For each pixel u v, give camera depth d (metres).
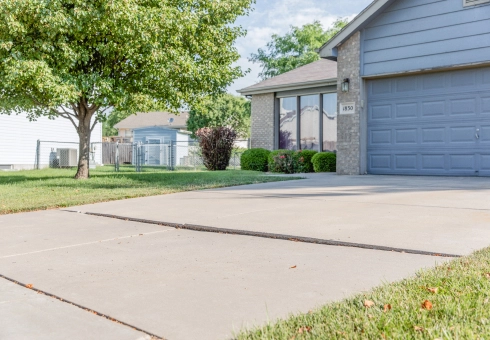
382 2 11.56
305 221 5.17
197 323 2.45
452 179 9.94
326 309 2.50
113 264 3.74
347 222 5.01
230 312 2.59
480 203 6.00
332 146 17.14
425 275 3.01
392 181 9.73
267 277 3.23
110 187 10.24
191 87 14.02
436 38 10.99
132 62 12.29
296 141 18.20
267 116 18.92
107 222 5.82
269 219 5.39
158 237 4.79
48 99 12.05
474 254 3.51
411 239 4.12
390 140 12.06
